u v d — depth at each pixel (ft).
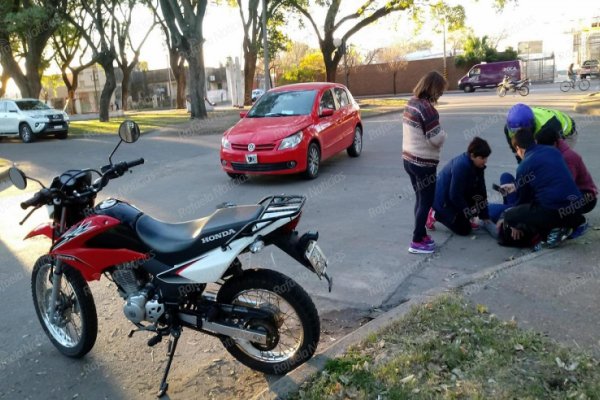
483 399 9.26
